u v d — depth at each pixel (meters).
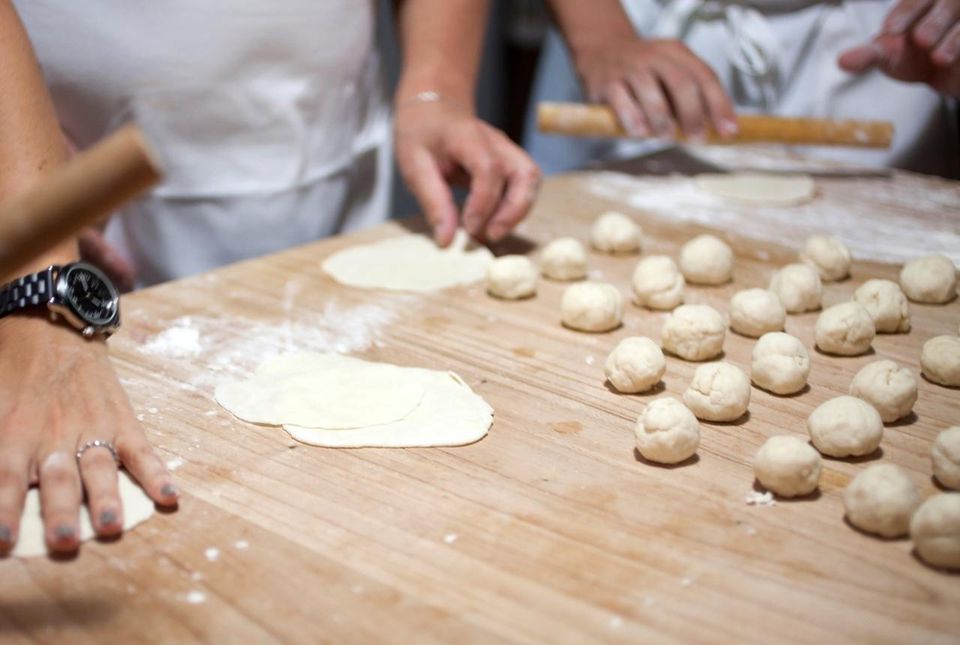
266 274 2.00
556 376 1.60
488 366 1.63
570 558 1.12
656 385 1.57
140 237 2.42
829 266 1.97
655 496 1.25
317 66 2.38
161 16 2.16
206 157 2.35
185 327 1.75
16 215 0.85
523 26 4.15
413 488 1.26
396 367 1.59
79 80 2.19
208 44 2.21
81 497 1.19
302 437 1.37
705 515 1.21
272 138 2.38
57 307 1.38
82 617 1.02
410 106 2.27
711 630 1.00
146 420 1.42
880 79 2.69
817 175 2.62
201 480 1.27
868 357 1.67
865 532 1.17
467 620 1.01
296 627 1.00
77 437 1.24
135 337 1.70
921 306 1.88
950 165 2.80
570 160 3.26
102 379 1.35
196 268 2.47
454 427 1.41
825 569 1.10
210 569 1.09
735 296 1.78
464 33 2.41
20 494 1.15
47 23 2.12
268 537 1.15
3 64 1.57
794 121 2.44
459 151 2.12
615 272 2.05
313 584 1.07
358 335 1.74
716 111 2.41
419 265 2.05
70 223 0.86
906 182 2.55
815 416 1.36
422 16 2.42
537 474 1.30
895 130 2.73
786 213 2.35
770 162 2.73
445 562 1.11
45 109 1.61
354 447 1.36
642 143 3.07
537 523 1.19
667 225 2.29
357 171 2.69
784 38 2.73
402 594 1.05
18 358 1.34
